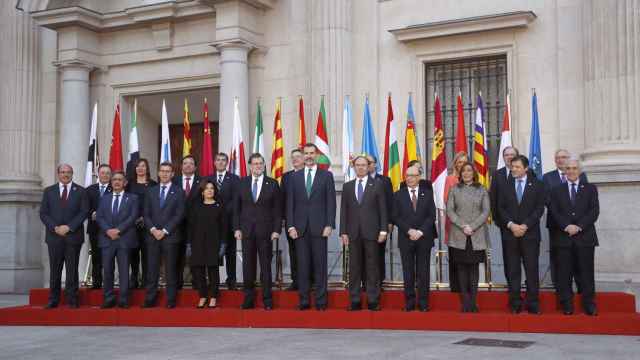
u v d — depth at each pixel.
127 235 11.97
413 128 13.09
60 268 12.22
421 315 10.37
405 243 10.73
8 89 18.59
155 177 19.28
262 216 11.33
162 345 9.37
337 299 11.41
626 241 12.64
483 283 11.49
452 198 10.50
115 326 11.54
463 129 13.28
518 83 14.59
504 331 10.00
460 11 15.15
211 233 11.61
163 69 18.09
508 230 10.30
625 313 10.17
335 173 15.21
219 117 17.44
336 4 15.77
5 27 18.73
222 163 12.42
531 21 14.52
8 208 18.06
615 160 12.88
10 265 17.86
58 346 9.51
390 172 13.15
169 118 19.25
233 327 11.06
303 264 11.13
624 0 13.12
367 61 15.92
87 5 18.41
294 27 16.50
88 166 14.82
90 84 18.75
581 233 10.02
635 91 12.98
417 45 15.52
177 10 17.41
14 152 18.44
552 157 14.25
